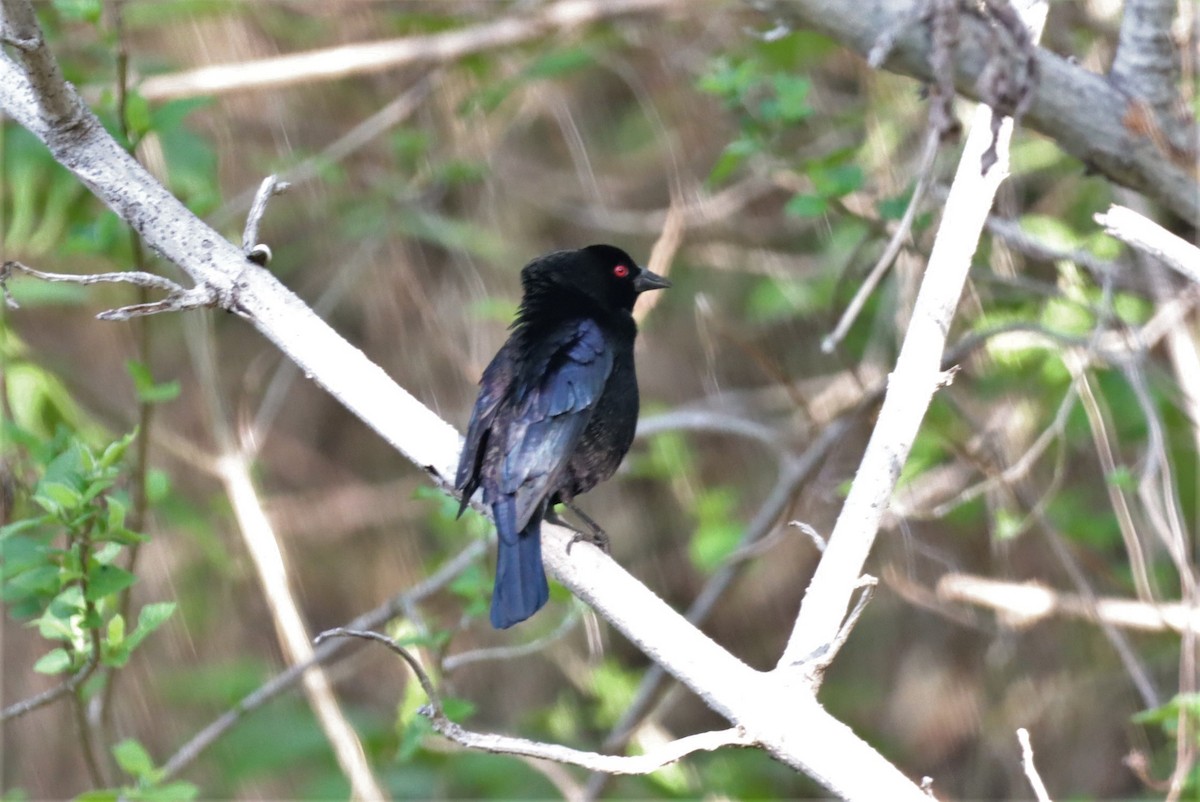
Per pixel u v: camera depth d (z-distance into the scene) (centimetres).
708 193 1423
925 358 607
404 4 1410
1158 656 1321
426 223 1383
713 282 1590
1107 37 1109
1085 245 1104
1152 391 1078
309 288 1523
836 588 585
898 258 1116
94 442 1077
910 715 1480
